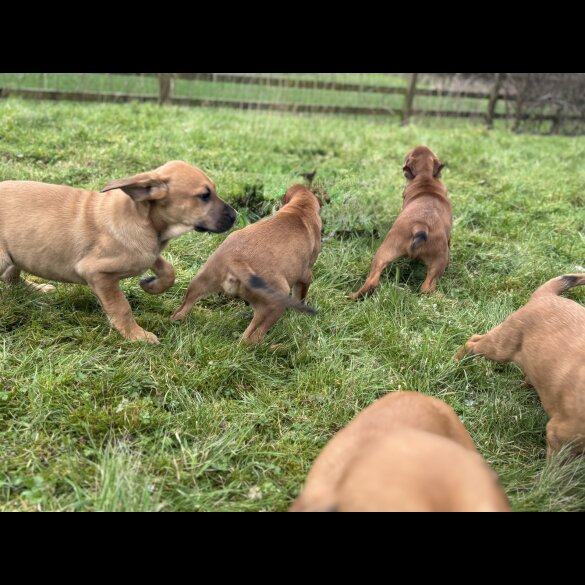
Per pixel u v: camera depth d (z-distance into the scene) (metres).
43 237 0.89
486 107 3.59
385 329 1.03
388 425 0.56
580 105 3.37
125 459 0.70
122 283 1.08
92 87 2.88
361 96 3.38
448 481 0.41
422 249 1.19
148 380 0.84
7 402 0.77
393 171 1.92
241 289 0.93
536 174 2.05
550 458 0.78
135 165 1.66
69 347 0.89
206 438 0.77
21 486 0.66
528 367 0.83
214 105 2.85
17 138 1.75
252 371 0.90
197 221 0.91
